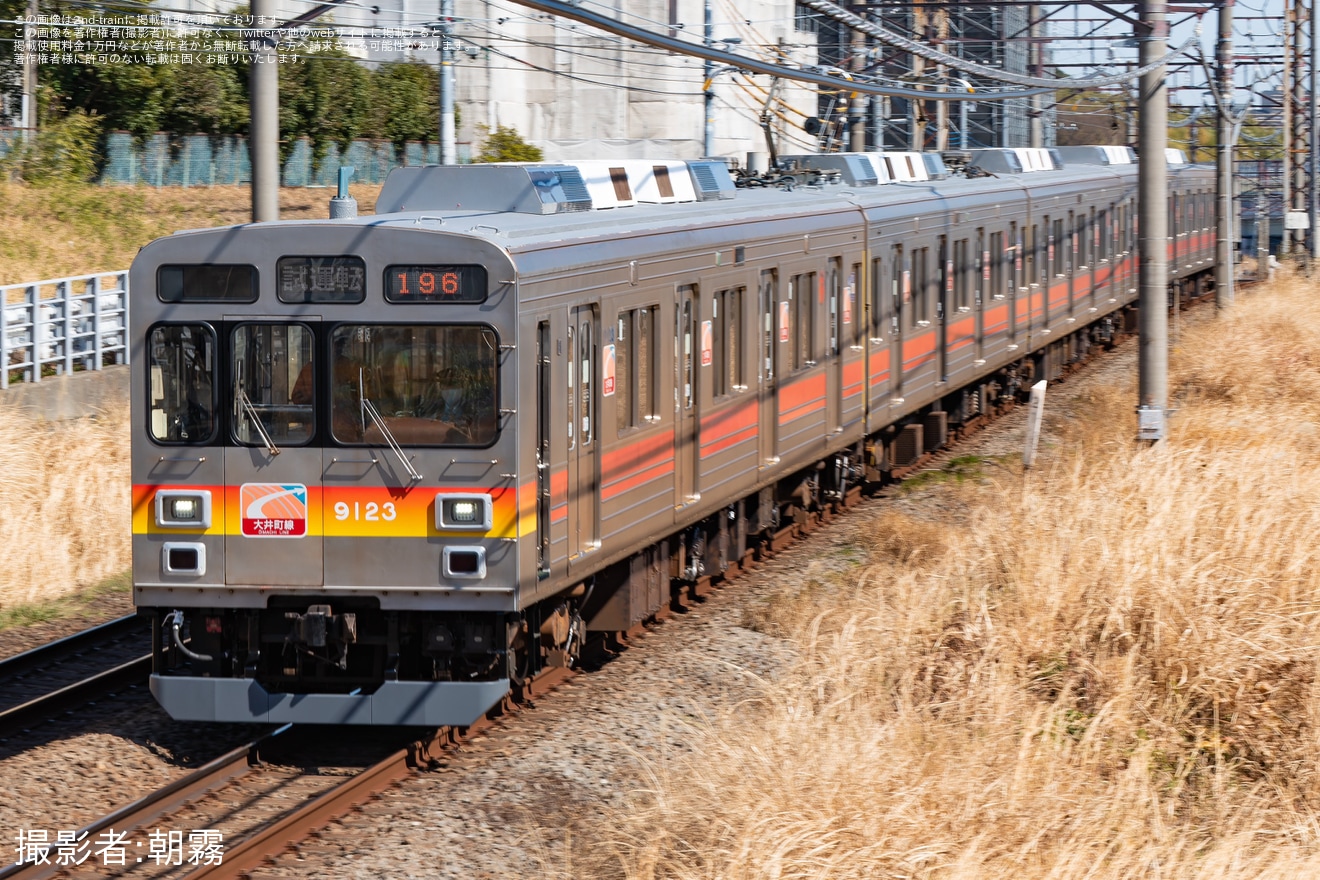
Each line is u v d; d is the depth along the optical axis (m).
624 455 32.44
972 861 20.11
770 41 118.81
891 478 55.84
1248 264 139.00
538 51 124.75
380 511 27.23
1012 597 31.44
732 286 38.69
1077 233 80.25
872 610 33.31
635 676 32.50
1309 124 119.12
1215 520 32.66
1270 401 61.41
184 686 27.67
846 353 48.12
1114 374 81.44
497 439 26.98
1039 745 25.09
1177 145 134.62
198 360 27.55
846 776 22.12
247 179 128.00
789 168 55.91
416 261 27.02
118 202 96.62
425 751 27.58
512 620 28.19
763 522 43.12
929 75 81.00
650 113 125.00
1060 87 56.06
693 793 23.08
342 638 27.59
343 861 22.73
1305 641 27.69
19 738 29.11
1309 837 23.34
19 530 43.53
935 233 57.25
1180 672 28.00
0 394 51.81
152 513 27.67
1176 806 24.62
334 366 27.23
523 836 23.92
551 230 29.48
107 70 111.38
